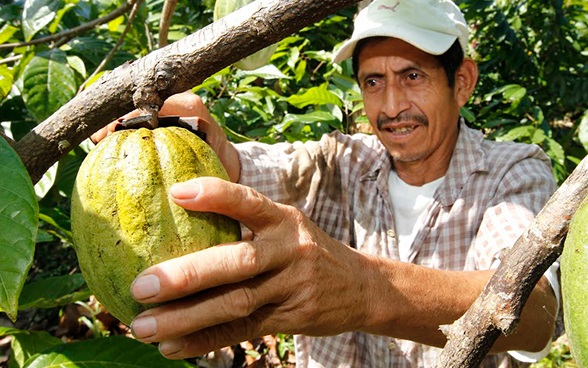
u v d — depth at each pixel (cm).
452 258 148
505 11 335
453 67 151
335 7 67
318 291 75
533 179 138
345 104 212
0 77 146
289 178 159
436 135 151
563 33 329
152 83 69
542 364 253
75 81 168
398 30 141
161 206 69
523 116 294
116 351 110
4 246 54
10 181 56
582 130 231
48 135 71
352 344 163
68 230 172
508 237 127
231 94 203
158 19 260
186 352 73
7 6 197
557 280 116
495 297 51
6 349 273
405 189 162
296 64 248
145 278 62
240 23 67
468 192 146
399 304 90
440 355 55
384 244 159
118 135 74
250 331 77
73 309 292
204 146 76
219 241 70
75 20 228
